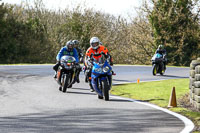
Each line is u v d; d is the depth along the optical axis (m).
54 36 114.88
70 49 36.31
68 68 34.84
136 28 121.25
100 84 29.84
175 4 115.38
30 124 19.97
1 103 27.66
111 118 21.84
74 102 28.42
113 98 30.91
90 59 31.38
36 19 113.69
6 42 104.56
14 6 114.25
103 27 122.50
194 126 19.77
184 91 36.53
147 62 123.38
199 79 25.95
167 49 113.56
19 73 54.62
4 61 104.56
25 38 109.25
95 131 18.38
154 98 31.08
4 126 19.44
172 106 26.34
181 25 114.25
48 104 27.27
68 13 120.62
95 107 26.02
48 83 42.19
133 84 42.50
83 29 118.06
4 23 107.38
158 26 114.75
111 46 129.62
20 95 32.25
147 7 116.31
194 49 114.44
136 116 22.56
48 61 111.19
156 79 49.31
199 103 25.61
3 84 40.59
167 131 18.50
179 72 62.94
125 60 131.38
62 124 20.03
